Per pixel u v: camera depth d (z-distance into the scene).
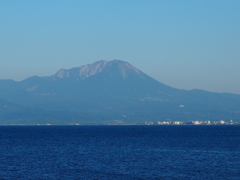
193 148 152.25
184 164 106.00
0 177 87.12
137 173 92.19
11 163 107.50
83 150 144.00
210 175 89.88
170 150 143.50
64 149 148.25
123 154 129.50
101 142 189.88
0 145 169.38
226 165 104.19
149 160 113.75
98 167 100.69
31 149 148.62
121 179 85.25
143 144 174.75
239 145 167.88
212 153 132.62
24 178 86.12
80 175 89.56
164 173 92.31
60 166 102.19
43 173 92.00
